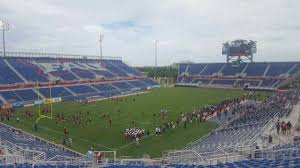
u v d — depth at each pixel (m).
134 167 23.56
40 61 102.56
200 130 51.09
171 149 41.19
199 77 137.12
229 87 123.19
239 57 138.50
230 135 41.41
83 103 78.06
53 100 80.75
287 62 126.69
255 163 22.12
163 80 142.75
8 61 93.12
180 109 70.69
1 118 56.94
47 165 23.67
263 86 115.88
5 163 23.94
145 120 58.28
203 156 29.16
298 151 25.77
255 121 48.00
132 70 132.62
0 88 77.56
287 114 49.91
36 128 49.59
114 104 77.06
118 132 49.56
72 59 115.44
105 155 37.50
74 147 41.78
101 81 107.06
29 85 84.50
